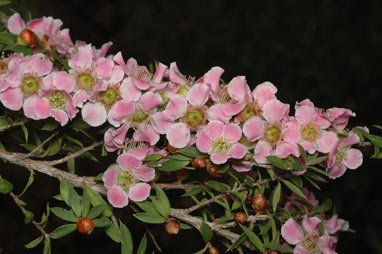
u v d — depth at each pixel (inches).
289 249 11.7
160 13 35.3
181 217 12.1
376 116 30.5
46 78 12.0
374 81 31.3
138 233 22.9
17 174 23.1
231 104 11.9
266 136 11.8
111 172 11.6
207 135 11.7
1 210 23.1
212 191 12.6
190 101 11.9
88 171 23.6
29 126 13.2
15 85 11.9
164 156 11.8
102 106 12.0
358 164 12.4
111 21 34.4
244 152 11.7
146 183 11.9
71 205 11.4
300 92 31.4
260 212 12.0
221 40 33.8
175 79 12.2
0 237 22.7
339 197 27.3
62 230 11.4
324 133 12.0
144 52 33.9
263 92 12.2
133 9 35.3
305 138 11.9
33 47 12.9
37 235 23.2
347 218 27.1
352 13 33.0
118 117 11.8
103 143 12.3
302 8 33.5
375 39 32.3
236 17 34.4
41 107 12.0
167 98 12.1
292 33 33.1
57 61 12.9
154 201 11.8
